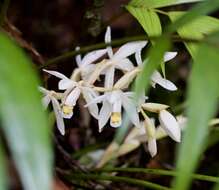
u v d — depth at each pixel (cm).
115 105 40
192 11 31
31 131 26
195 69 29
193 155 28
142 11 44
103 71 42
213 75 28
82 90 41
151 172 47
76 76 42
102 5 53
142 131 53
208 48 29
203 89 28
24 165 26
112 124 41
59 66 53
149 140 43
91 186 55
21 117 26
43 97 42
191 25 42
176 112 52
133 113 42
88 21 54
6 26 55
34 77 27
